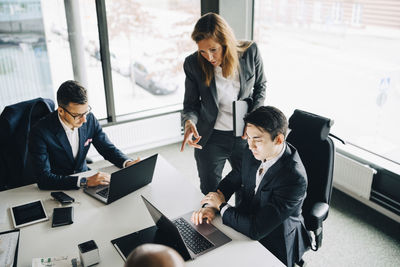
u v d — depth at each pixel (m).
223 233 1.75
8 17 3.43
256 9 4.23
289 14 3.84
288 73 4.05
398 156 3.07
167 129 4.44
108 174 2.22
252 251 1.62
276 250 1.85
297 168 1.72
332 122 2.00
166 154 4.31
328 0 3.36
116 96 4.28
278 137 1.66
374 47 3.03
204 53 2.26
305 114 2.09
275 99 4.36
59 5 3.63
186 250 1.54
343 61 3.35
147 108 4.51
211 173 2.74
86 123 2.40
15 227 1.80
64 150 2.31
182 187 2.17
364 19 3.06
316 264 2.59
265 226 1.68
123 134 4.17
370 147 3.30
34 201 2.01
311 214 1.95
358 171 3.16
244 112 2.35
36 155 2.21
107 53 3.91
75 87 2.05
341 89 3.43
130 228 1.79
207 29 2.17
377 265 2.57
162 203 2.00
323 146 2.03
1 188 2.39
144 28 4.17
